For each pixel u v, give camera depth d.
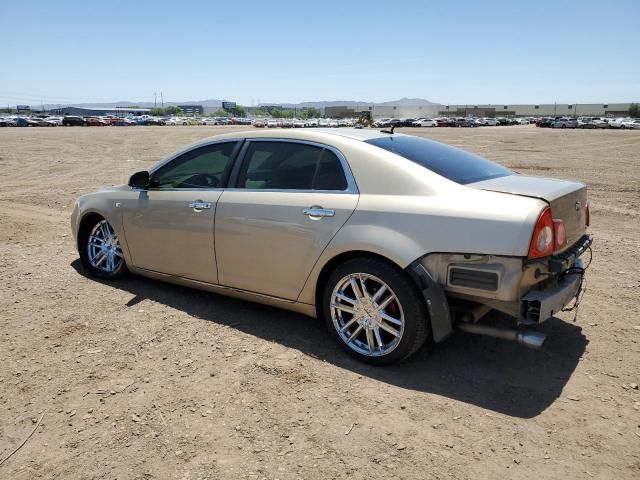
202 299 4.73
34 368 3.51
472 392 3.23
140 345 3.84
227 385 3.30
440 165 3.66
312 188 3.79
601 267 5.82
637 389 3.27
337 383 3.33
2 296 4.80
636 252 6.47
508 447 2.71
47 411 3.03
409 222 3.29
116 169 16.39
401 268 3.30
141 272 4.91
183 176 4.58
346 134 3.92
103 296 4.81
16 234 7.32
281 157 4.02
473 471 2.54
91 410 3.03
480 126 79.19
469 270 3.11
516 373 3.46
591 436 2.80
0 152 23.02
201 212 4.26
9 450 2.70
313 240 3.65
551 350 3.78
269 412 3.01
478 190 3.32
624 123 63.97
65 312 4.43
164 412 3.01
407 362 3.60
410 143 4.01
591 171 15.50
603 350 3.78
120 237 4.96
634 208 9.53
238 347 3.81
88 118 76.88
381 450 2.69
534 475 2.51
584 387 3.29
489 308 3.40
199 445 2.73
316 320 4.30
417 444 2.74
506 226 3.03
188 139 34.75
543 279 3.18
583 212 3.68
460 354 3.71
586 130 57.25
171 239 4.52
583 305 4.65
